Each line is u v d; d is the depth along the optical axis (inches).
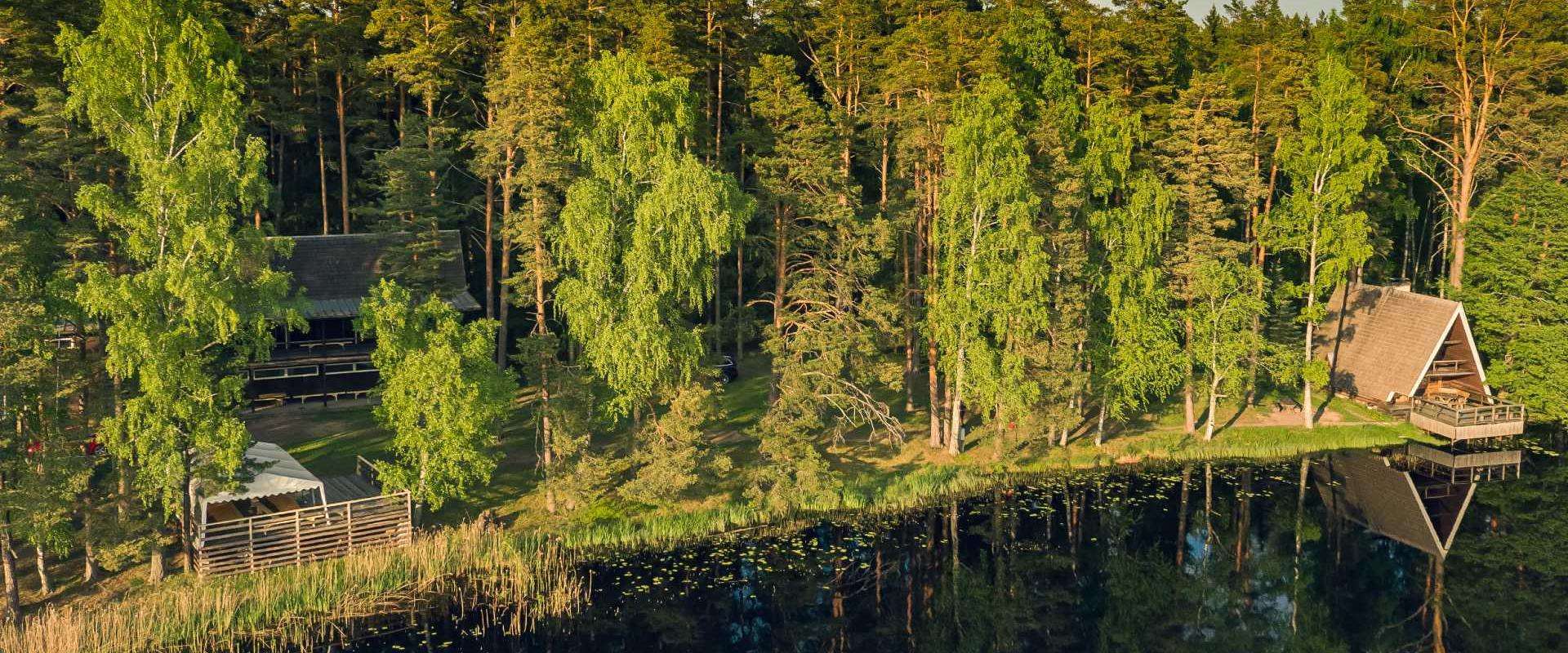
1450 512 1907.0
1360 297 2436.0
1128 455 2070.6
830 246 1951.3
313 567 1457.9
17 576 1408.7
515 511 1683.1
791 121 1919.3
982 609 1519.4
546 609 1453.0
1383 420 2279.8
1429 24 2593.5
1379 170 2089.1
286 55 2468.0
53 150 1619.1
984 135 1780.3
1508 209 2337.6
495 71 2331.4
